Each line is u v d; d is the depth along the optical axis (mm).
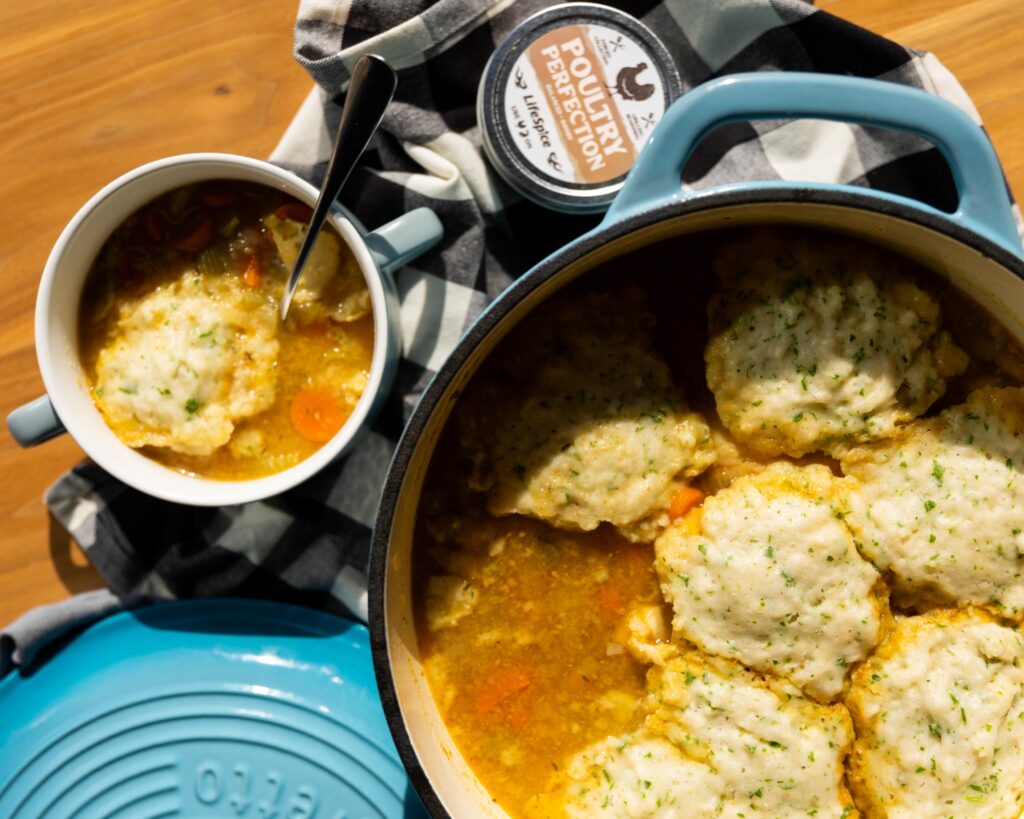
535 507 535
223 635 597
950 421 532
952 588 530
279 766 590
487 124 565
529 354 541
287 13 602
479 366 538
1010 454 528
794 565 524
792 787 525
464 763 546
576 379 538
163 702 594
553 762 545
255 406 559
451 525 543
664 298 542
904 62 575
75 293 558
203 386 553
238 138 601
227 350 557
